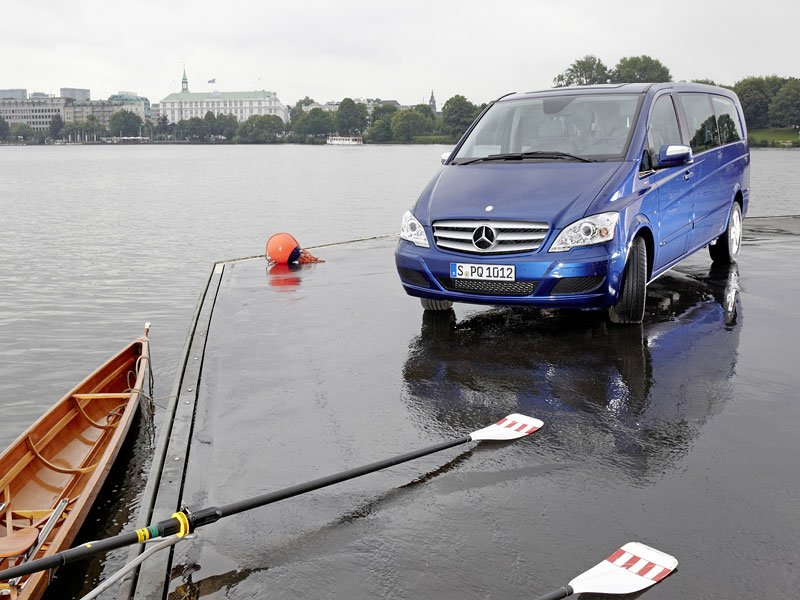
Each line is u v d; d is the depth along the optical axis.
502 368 5.76
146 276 21.83
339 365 5.97
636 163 6.61
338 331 6.99
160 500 3.91
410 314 7.58
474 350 6.24
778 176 71.25
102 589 3.02
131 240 30.81
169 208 46.75
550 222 6.08
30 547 3.77
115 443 5.42
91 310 17.09
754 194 51.12
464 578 3.09
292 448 4.45
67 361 12.80
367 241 13.17
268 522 3.60
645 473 3.96
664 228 7.14
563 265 6.04
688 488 3.79
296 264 10.89
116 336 14.63
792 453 4.17
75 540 4.88
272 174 93.94
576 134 7.05
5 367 12.37
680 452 4.21
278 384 5.58
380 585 3.07
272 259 10.84
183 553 3.37
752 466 4.02
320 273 10.05
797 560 3.14
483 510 3.63
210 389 5.52
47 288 19.78
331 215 42.31
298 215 42.28
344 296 8.50
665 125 7.42
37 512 4.54
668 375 5.49
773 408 4.84
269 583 3.12
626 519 3.50
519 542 3.34
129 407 6.29
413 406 5.05
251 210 45.41
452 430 4.64
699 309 7.44
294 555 3.31
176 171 105.25
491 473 4.02
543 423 4.67
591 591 2.89
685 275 9.17
